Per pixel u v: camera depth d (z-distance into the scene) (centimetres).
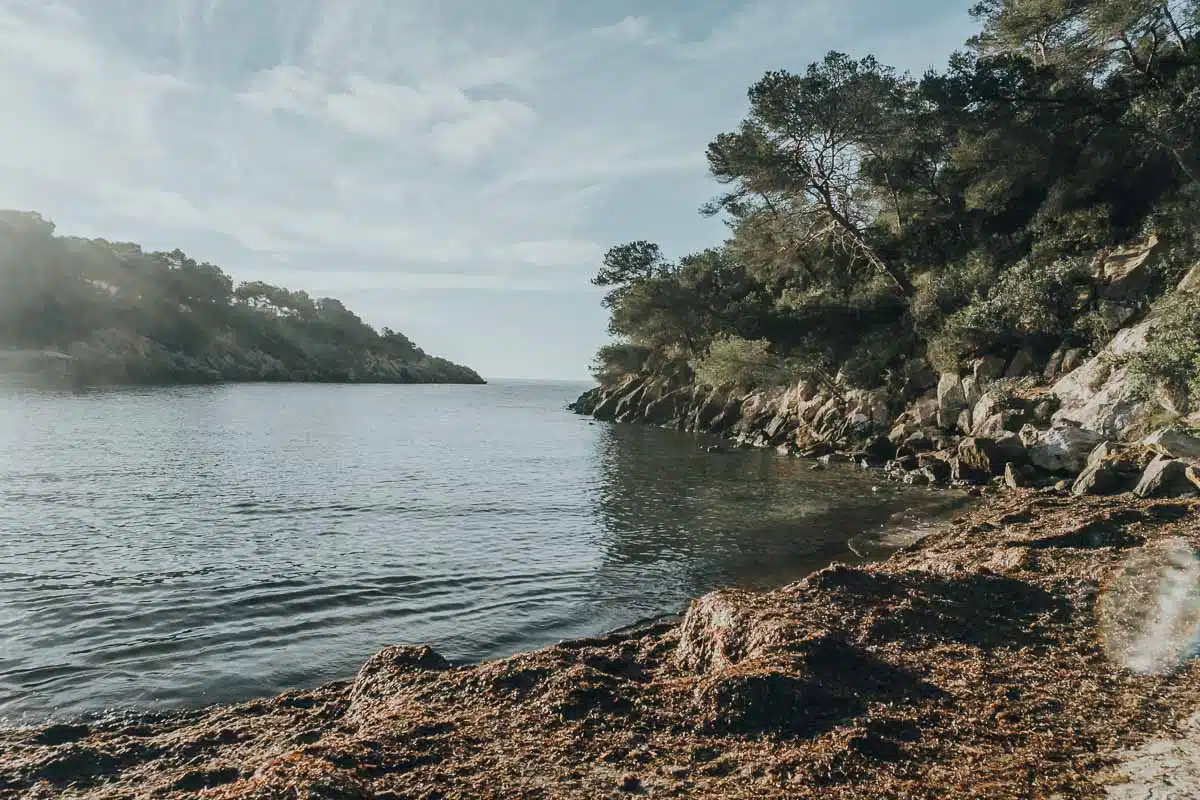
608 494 2286
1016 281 3144
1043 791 431
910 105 4006
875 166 4303
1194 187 2875
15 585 1206
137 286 13925
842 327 4216
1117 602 812
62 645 928
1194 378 1947
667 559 1430
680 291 5884
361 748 488
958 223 4169
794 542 1566
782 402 4400
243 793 390
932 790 437
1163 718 538
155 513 1883
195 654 899
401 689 648
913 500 2058
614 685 615
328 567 1350
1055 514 1499
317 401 8981
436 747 504
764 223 4653
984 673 635
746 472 2831
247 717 661
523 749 502
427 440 4303
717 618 724
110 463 2836
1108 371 2436
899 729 524
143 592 1174
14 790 511
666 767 474
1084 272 2992
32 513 1855
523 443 4194
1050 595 848
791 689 560
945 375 3145
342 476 2675
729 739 515
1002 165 3728
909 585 869
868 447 3075
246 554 1444
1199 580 856
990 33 4550
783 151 4062
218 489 2300
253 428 4772
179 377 13262
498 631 1012
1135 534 1148
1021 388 2831
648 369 7219
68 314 11719
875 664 634
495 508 2028
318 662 876
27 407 5794
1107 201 3291
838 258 4912
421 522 1820
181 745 584
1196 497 1423
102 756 564
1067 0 3641
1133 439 2112
